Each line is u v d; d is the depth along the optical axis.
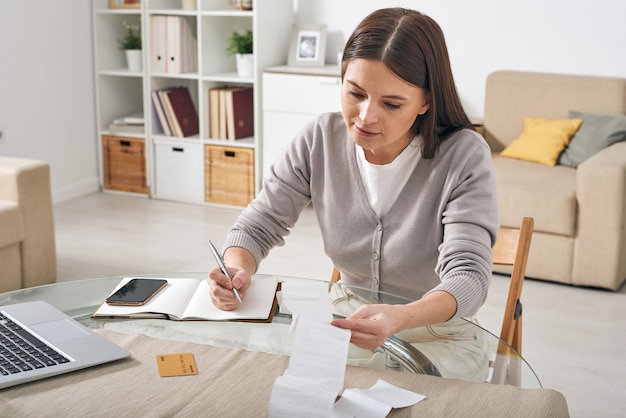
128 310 1.54
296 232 4.40
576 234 3.56
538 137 4.13
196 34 5.08
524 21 4.51
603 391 2.62
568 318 3.25
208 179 4.94
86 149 5.21
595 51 4.39
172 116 4.96
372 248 1.79
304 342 1.29
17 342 1.38
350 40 1.53
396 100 1.50
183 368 1.29
